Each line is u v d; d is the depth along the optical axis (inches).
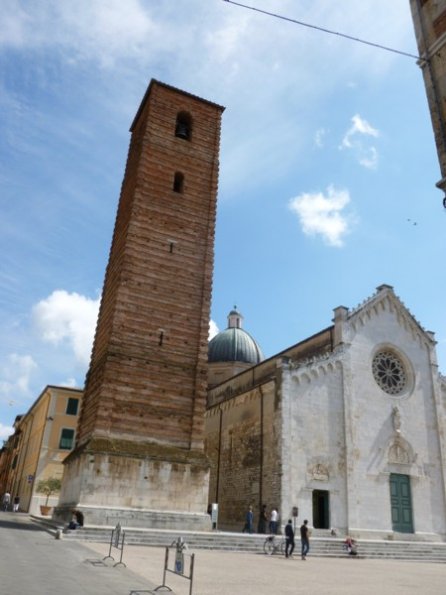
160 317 1434.5
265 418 1625.2
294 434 1535.4
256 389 1696.6
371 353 1770.4
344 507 1533.0
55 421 2204.7
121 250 1521.9
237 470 1723.7
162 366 1387.8
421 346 1886.1
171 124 1683.1
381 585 765.3
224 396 2335.1
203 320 1481.3
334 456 1576.0
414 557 1427.2
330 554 1316.4
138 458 1259.2
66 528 1101.1
